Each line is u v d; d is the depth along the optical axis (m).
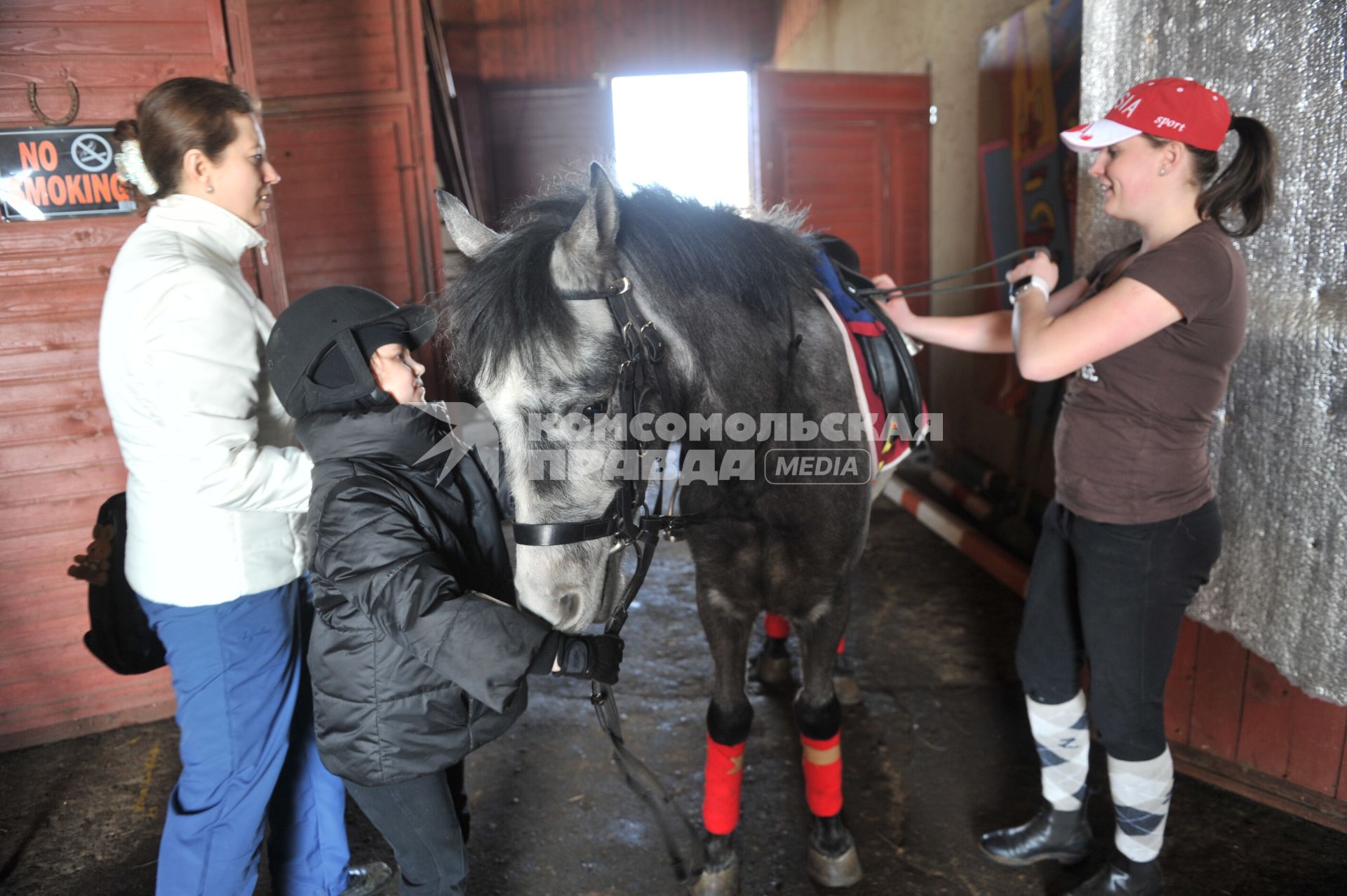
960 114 4.75
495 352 1.18
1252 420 1.95
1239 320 1.48
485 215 7.82
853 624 3.14
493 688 1.20
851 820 2.12
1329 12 1.71
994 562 3.48
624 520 1.32
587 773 2.32
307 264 4.53
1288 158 1.82
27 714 2.46
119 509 1.62
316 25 4.24
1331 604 1.83
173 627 1.50
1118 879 1.74
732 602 1.68
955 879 1.91
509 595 1.53
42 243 2.25
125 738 2.52
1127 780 1.66
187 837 1.54
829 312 1.69
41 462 2.34
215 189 1.53
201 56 2.32
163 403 1.36
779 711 2.61
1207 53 1.96
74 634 2.46
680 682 2.79
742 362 1.45
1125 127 1.47
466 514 1.44
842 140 5.06
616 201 1.27
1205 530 1.57
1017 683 2.71
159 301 1.38
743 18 7.86
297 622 1.64
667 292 1.34
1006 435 4.32
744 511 1.56
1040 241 3.97
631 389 1.27
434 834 1.38
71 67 2.20
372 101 4.35
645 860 2.00
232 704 1.54
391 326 1.31
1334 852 1.92
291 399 1.30
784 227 1.69
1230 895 1.81
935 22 4.97
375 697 1.28
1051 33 3.76
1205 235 1.45
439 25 6.45
